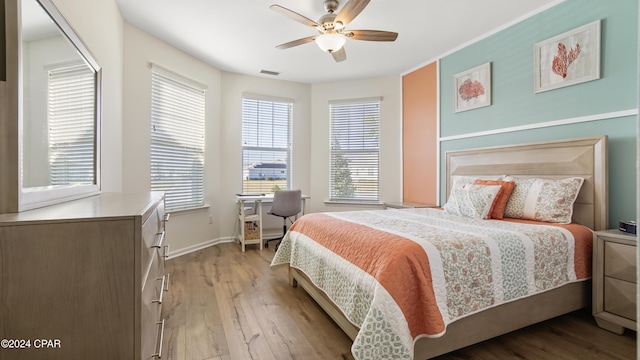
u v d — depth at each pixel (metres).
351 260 1.77
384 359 1.35
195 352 1.74
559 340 1.86
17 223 0.82
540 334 1.94
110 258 0.89
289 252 2.74
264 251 4.01
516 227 2.09
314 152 4.98
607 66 2.36
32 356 0.84
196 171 4.05
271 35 3.31
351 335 1.71
